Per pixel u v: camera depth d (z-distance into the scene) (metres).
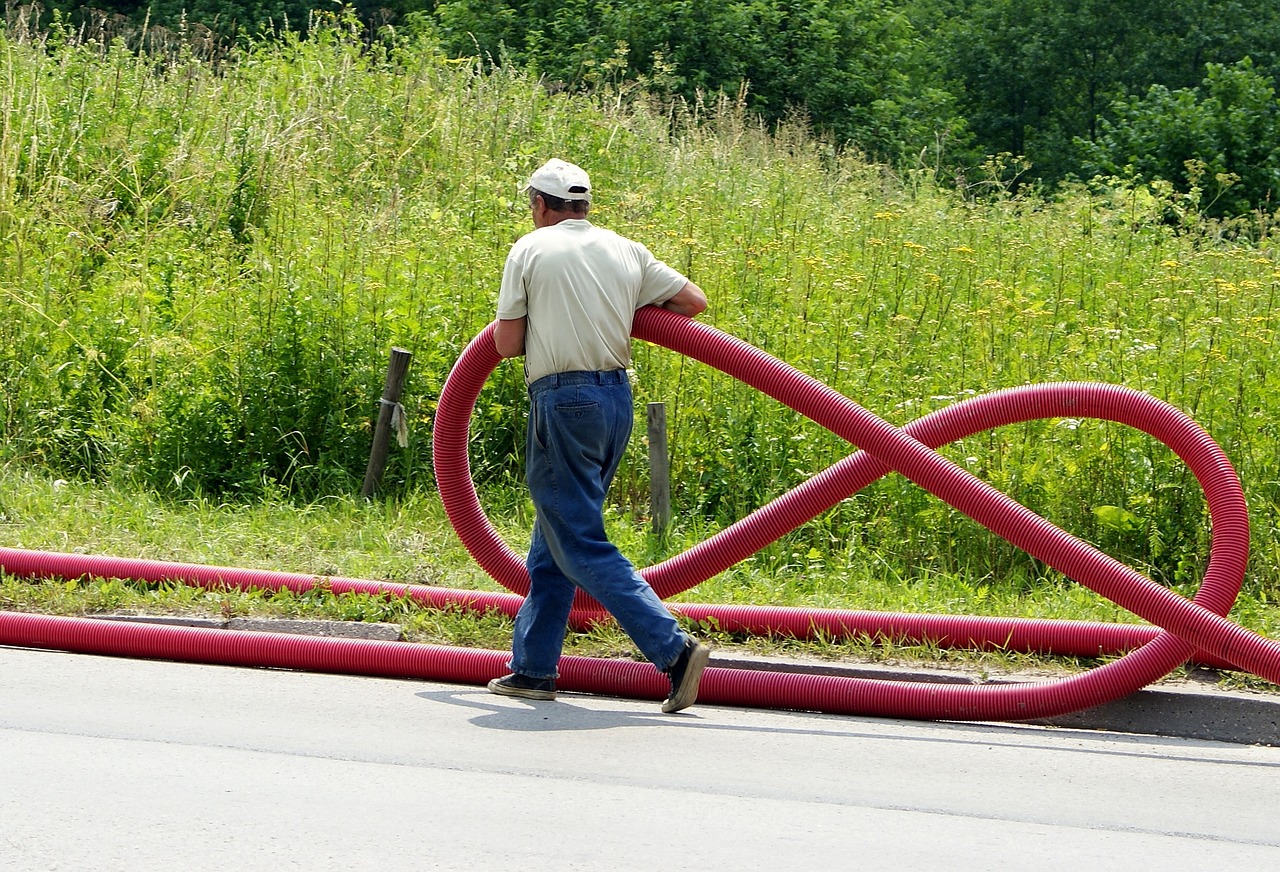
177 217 18.48
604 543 8.24
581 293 8.06
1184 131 31.98
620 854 5.84
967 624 9.73
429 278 15.10
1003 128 72.94
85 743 7.19
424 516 12.70
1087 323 16.28
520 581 9.66
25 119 19.44
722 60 37.12
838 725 8.43
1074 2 71.25
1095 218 21.34
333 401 13.74
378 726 7.79
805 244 18.19
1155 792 7.18
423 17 38.56
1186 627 8.05
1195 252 20.22
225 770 6.81
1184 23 70.81
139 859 5.59
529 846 5.89
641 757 7.36
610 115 24.77
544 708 8.43
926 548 12.11
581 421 8.06
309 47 26.17
